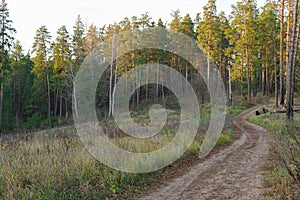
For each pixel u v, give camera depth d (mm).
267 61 42062
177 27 29766
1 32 32812
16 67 51562
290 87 18250
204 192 6938
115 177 7508
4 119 38438
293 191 6086
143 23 21844
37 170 7184
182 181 7984
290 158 6793
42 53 45188
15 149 10023
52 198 6113
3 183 6613
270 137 14102
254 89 47188
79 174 7168
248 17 36562
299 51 24281
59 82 39656
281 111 22875
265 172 8133
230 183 7473
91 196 6508
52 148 9570
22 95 51625
